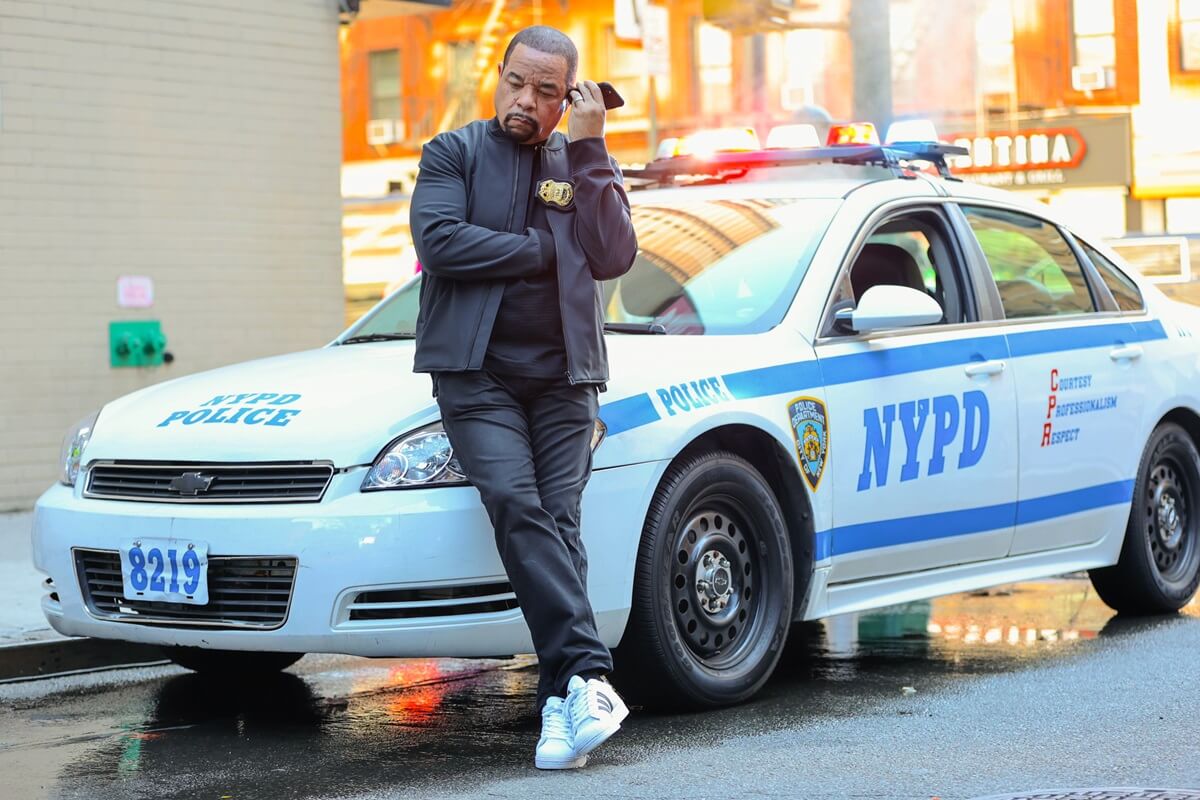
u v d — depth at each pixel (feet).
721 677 18.20
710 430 18.20
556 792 14.80
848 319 19.99
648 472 17.26
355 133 118.73
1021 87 100.73
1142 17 98.99
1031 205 24.04
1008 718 17.90
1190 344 25.59
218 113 40.81
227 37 40.86
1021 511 22.07
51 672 21.68
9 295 37.70
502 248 15.67
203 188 40.63
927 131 23.90
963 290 21.95
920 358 20.67
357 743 17.19
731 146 23.56
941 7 100.42
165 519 16.89
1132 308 24.88
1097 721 17.67
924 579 20.99
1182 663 21.07
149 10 39.52
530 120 15.94
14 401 37.88
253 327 41.65
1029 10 100.37
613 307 20.27
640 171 23.72
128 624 17.38
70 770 16.16
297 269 42.42
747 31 61.67
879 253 21.56
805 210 21.07
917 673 20.81
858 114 44.57
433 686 20.63
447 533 16.15
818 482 19.16
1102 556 23.84
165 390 18.94
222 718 18.72
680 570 17.93
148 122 39.63
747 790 14.80
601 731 15.40
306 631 16.25
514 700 19.58
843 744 16.65
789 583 18.89
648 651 17.51
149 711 19.24
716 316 19.76
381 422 16.69
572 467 16.07
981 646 22.81
